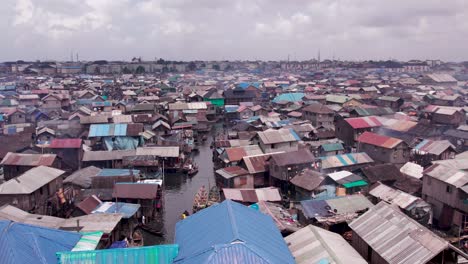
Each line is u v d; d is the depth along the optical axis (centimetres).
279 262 2494
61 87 16200
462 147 7512
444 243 2786
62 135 8331
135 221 4594
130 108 11062
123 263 2594
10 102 11944
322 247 2942
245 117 11144
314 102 12131
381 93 15525
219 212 3039
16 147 7088
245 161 6100
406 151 6531
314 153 6969
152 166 6375
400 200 4434
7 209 3903
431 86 17375
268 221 3200
